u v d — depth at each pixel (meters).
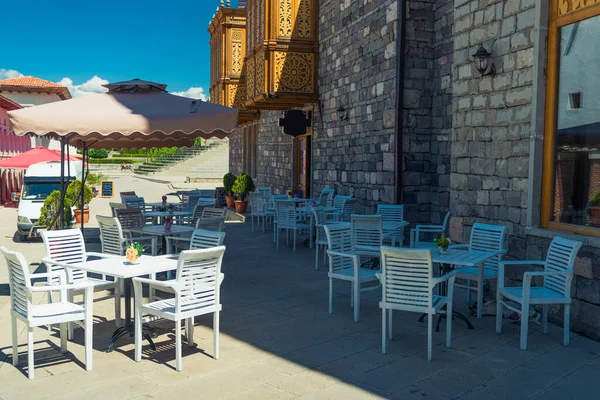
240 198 17.38
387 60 10.97
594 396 4.18
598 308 5.42
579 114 5.90
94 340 5.46
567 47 6.05
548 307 6.12
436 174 10.76
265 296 7.25
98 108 6.75
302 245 11.49
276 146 19.69
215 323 4.94
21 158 18.69
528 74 6.43
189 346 5.25
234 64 21.02
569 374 4.61
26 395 4.18
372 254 7.46
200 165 44.19
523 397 4.17
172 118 6.66
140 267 5.19
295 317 6.29
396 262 5.02
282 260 9.83
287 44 14.12
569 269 5.27
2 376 4.55
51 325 5.97
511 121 6.71
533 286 6.32
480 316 6.25
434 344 5.37
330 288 6.46
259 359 4.96
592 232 5.63
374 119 11.55
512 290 5.55
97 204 21.94
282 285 7.89
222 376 4.57
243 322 6.10
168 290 5.20
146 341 5.42
